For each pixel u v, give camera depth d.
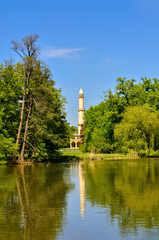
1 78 50.28
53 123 54.78
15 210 17.17
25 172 36.72
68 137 60.62
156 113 64.25
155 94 75.19
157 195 21.00
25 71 48.62
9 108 50.03
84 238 12.68
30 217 15.71
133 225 14.30
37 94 49.19
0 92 49.25
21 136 52.25
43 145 52.84
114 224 14.46
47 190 23.42
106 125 80.50
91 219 15.26
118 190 23.09
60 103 57.84
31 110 52.38
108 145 82.94
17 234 13.18
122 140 63.09
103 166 43.81
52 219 15.30
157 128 60.66
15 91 51.22
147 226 14.12
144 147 61.09
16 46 47.44
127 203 18.66
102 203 18.70
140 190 22.98
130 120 62.16
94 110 103.69
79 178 30.42
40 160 53.38
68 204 18.52
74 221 14.96
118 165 45.12
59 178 30.56
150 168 39.69
